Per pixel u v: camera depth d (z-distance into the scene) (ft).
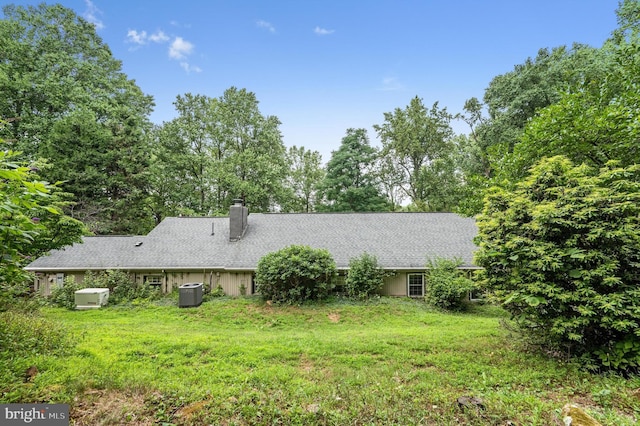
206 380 14.11
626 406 10.85
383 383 13.53
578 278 14.73
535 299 14.69
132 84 81.25
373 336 23.27
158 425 9.86
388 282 44.19
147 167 72.13
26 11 67.05
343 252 46.19
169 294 45.01
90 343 19.24
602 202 14.56
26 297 40.14
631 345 13.48
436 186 84.43
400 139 87.76
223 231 53.11
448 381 13.76
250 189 78.74
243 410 10.71
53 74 64.64
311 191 105.19
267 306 38.40
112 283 43.60
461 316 35.04
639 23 41.09
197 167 82.64
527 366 15.11
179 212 80.43
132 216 71.82
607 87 24.99
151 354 18.40
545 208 15.34
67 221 27.14
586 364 14.33
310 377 14.84
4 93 59.72
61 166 61.46
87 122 63.67
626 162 21.58
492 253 16.74
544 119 25.00
